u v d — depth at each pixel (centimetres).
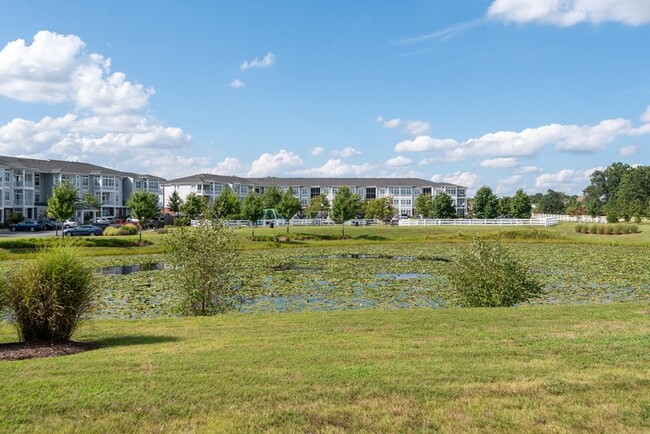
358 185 11669
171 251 1543
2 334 1017
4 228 6338
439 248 4491
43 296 904
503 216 9419
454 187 11975
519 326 1024
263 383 660
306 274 2638
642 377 671
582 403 590
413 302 1819
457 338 915
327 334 967
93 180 8844
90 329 1071
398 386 645
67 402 594
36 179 7981
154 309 1719
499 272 1520
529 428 529
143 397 611
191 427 534
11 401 595
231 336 965
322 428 531
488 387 641
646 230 5700
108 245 4297
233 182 10912
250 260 3466
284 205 6353
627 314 1148
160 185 10406
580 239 5041
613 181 13712
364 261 3419
